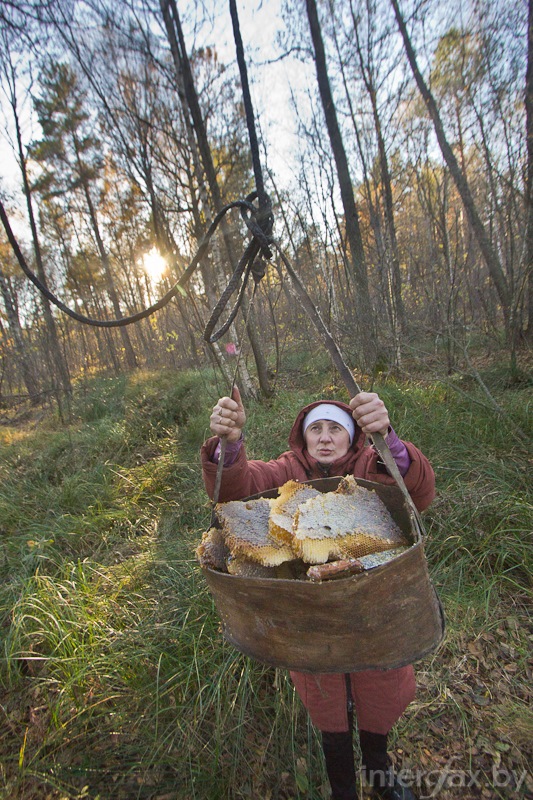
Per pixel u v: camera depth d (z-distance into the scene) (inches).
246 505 53.2
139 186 252.2
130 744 80.2
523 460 144.9
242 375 285.6
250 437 200.5
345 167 273.9
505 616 98.3
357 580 40.3
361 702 61.1
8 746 84.2
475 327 304.3
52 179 295.1
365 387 234.4
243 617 46.1
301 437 70.0
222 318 261.4
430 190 299.1
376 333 261.6
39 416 411.8
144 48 122.2
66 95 167.9
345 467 66.5
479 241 266.8
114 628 103.2
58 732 82.9
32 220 166.2
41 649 102.3
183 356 567.5
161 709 82.2
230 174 263.1
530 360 228.2
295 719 79.0
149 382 408.2
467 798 70.1
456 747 76.4
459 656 91.2
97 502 170.9
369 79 261.9
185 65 154.9
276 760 75.3
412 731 79.2
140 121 201.2
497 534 114.3
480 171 279.7
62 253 514.3
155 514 161.9
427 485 59.3
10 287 444.1
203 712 82.7
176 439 237.3
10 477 215.3
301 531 46.8
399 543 50.0
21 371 466.9
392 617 43.2
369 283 276.5
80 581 119.9
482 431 164.6
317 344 372.5
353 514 49.9
